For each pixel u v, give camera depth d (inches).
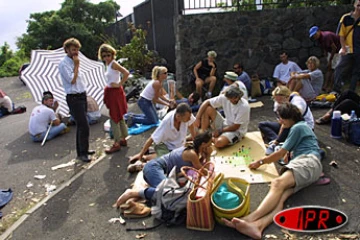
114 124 206.7
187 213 123.0
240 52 344.2
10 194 166.2
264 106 284.5
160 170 141.8
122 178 172.1
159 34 433.7
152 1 435.2
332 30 336.8
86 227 131.6
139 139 228.5
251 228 114.3
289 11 334.3
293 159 144.5
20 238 128.6
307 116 183.0
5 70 842.8
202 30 339.0
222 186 128.8
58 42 783.1
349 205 129.5
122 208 138.6
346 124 188.9
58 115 269.9
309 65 259.0
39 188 172.2
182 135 173.8
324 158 170.7
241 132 199.8
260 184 149.6
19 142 252.7
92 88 283.9
